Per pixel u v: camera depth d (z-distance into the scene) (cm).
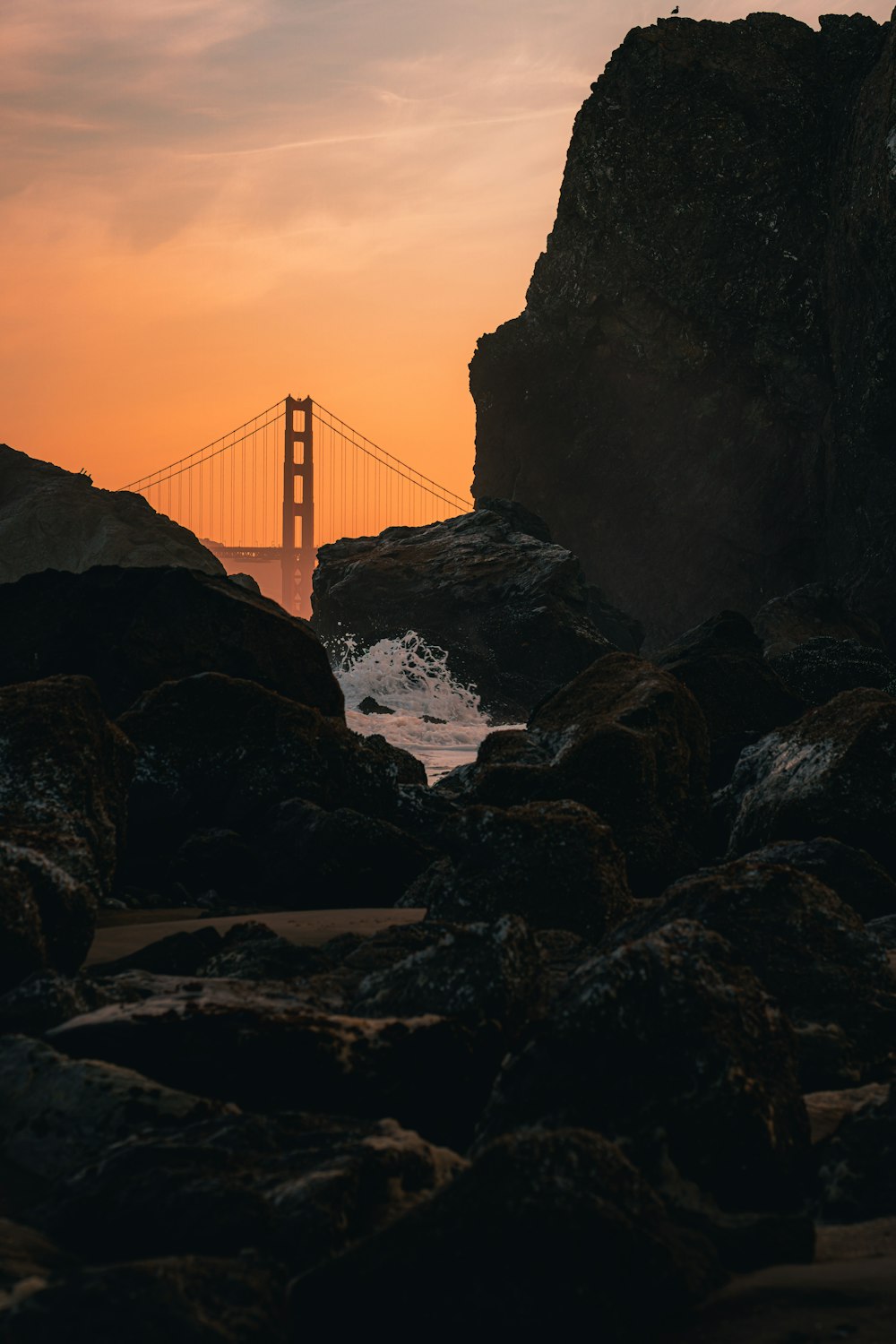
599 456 7562
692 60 6794
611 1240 284
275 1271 283
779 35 6831
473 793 1220
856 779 1088
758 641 1762
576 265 7269
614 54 7025
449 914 777
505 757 1250
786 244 6762
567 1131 310
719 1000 398
